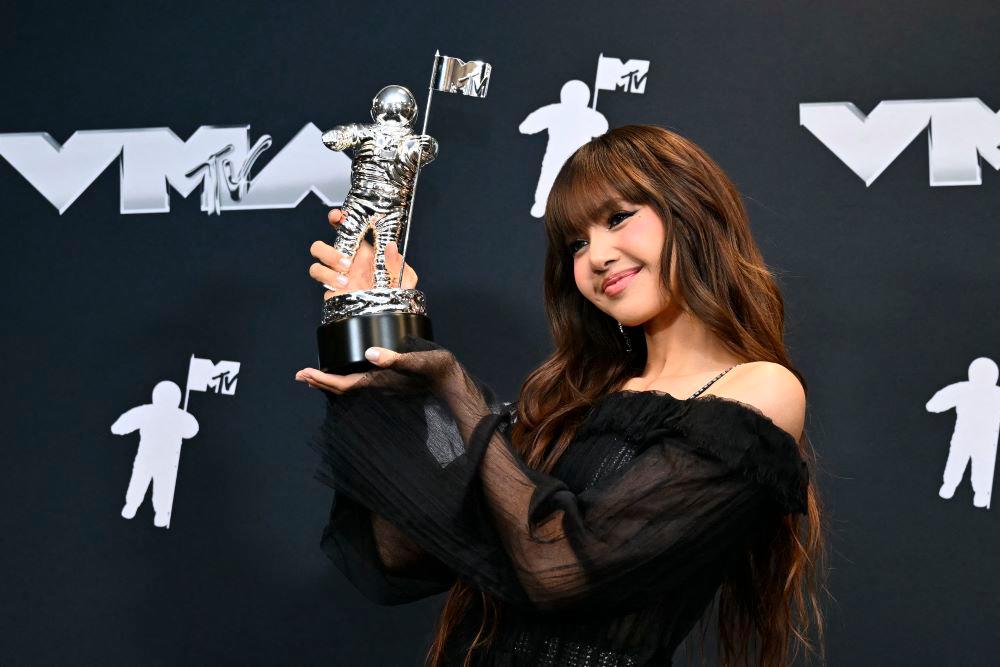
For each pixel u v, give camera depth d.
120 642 2.09
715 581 1.37
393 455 1.24
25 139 2.21
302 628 2.06
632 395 1.38
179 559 2.10
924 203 2.00
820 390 1.98
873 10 2.05
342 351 1.28
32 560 2.12
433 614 2.05
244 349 2.14
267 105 2.18
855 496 1.96
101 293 2.18
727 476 1.23
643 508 1.21
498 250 2.10
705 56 2.08
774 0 2.08
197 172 2.18
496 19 2.14
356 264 1.39
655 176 1.41
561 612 1.27
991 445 1.94
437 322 2.09
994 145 2.00
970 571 1.92
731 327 1.38
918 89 2.03
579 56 2.11
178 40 2.21
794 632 1.74
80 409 2.15
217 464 2.12
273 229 2.16
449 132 2.13
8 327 2.18
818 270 2.01
